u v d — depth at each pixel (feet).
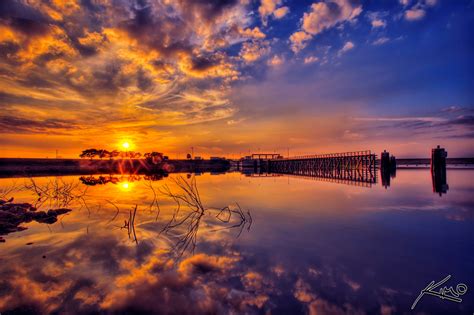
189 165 254.47
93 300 12.59
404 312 11.71
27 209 34.60
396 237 22.31
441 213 31.37
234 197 46.78
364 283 14.35
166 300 12.64
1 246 20.30
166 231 24.67
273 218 29.78
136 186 68.54
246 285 14.14
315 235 23.17
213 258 17.99
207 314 11.58
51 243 21.12
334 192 52.16
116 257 18.12
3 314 11.42
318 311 11.80
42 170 158.71
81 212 33.53
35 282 14.38
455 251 18.94
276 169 195.21
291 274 15.47
